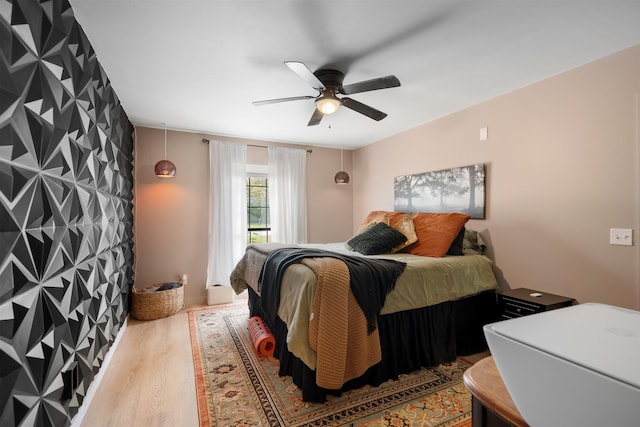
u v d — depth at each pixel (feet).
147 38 6.11
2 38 3.27
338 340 5.96
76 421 5.26
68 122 4.91
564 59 7.12
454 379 7.00
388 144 14.05
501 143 9.21
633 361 1.27
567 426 1.35
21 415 3.55
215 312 11.83
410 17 5.54
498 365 1.64
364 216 15.84
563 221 7.75
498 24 5.76
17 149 3.51
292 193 14.73
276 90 8.74
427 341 7.64
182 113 10.63
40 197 3.96
